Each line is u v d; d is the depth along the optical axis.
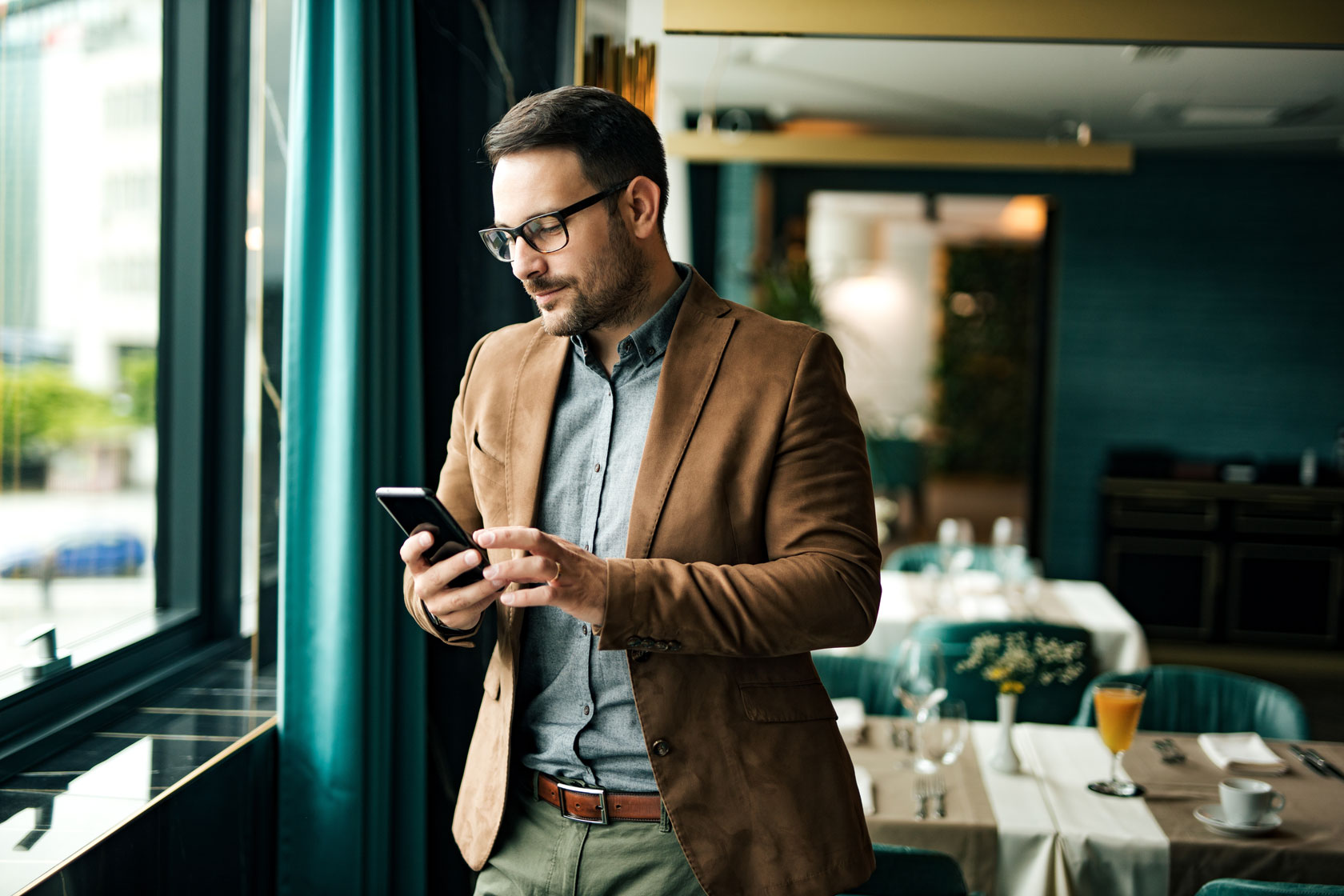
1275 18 2.06
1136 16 2.08
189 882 1.50
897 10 2.10
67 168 1.89
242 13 2.17
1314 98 4.98
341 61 1.67
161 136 2.12
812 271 6.09
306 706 1.73
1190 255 6.46
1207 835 1.87
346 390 1.68
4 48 1.74
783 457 1.12
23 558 1.82
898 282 12.16
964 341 12.00
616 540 1.15
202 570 2.19
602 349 1.22
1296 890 1.39
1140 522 6.07
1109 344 6.55
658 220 1.15
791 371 1.14
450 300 1.92
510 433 1.24
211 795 1.56
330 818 1.72
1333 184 6.34
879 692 2.75
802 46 4.41
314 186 1.71
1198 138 5.96
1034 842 1.88
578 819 1.17
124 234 2.04
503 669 1.23
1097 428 6.60
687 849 1.09
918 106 5.45
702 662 1.11
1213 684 2.68
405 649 1.86
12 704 1.57
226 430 2.21
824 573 1.06
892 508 6.68
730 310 1.20
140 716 1.79
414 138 1.84
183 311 2.16
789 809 1.10
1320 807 2.00
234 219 2.19
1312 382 6.42
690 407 1.14
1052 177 6.52
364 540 1.72
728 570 1.05
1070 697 3.05
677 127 5.71
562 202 1.07
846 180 6.66
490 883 1.23
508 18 1.90
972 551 4.48
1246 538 5.94
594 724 1.17
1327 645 5.89
